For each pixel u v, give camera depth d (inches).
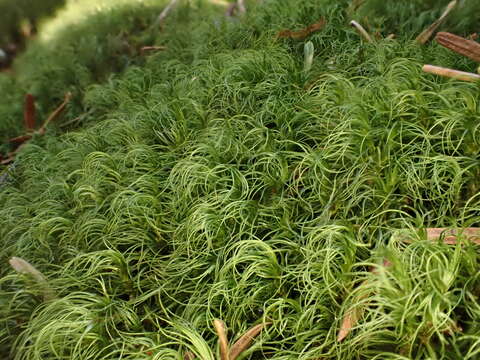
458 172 3.4
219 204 4.0
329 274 3.2
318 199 3.9
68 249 4.2
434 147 3.9
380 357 3.0
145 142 5.2
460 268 3.0
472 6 6.2
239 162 4.2
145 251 4.0
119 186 4.4
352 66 5.5
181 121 5.1
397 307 2.7
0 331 4.0
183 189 4.2
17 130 7.8
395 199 3.7
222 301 3.3
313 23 6.7
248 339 3.1
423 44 5.7
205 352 3.0
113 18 10.3
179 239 4.0
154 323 3.5
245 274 3.2
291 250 3.5
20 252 4.5
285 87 5.2
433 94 4.2
